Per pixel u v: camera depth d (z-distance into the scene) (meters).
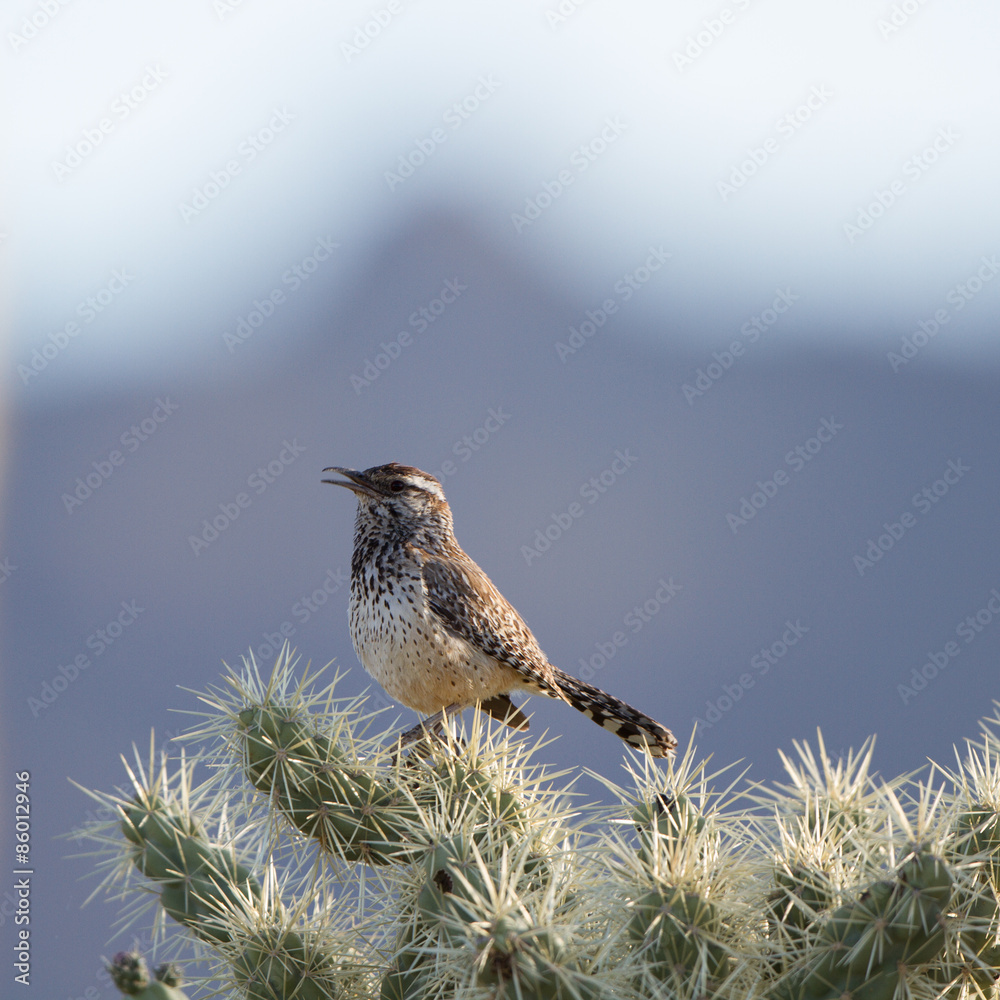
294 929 3.26
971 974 2.83
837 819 3.14
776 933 2.99
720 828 3.24
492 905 2.56
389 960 3.20
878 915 2.68
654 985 2.69
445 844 3.07
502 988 2.46
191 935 3.33
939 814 3.07
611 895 2.87
